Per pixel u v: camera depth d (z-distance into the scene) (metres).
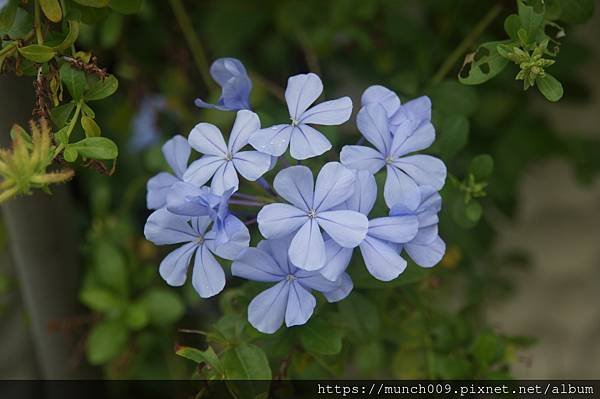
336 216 0.31
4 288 0.45
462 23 0.42
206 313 0.46
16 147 0.31
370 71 0.46
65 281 0.42
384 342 0.44
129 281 0.44
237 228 0.31
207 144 0.32
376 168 0.32
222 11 0.45
